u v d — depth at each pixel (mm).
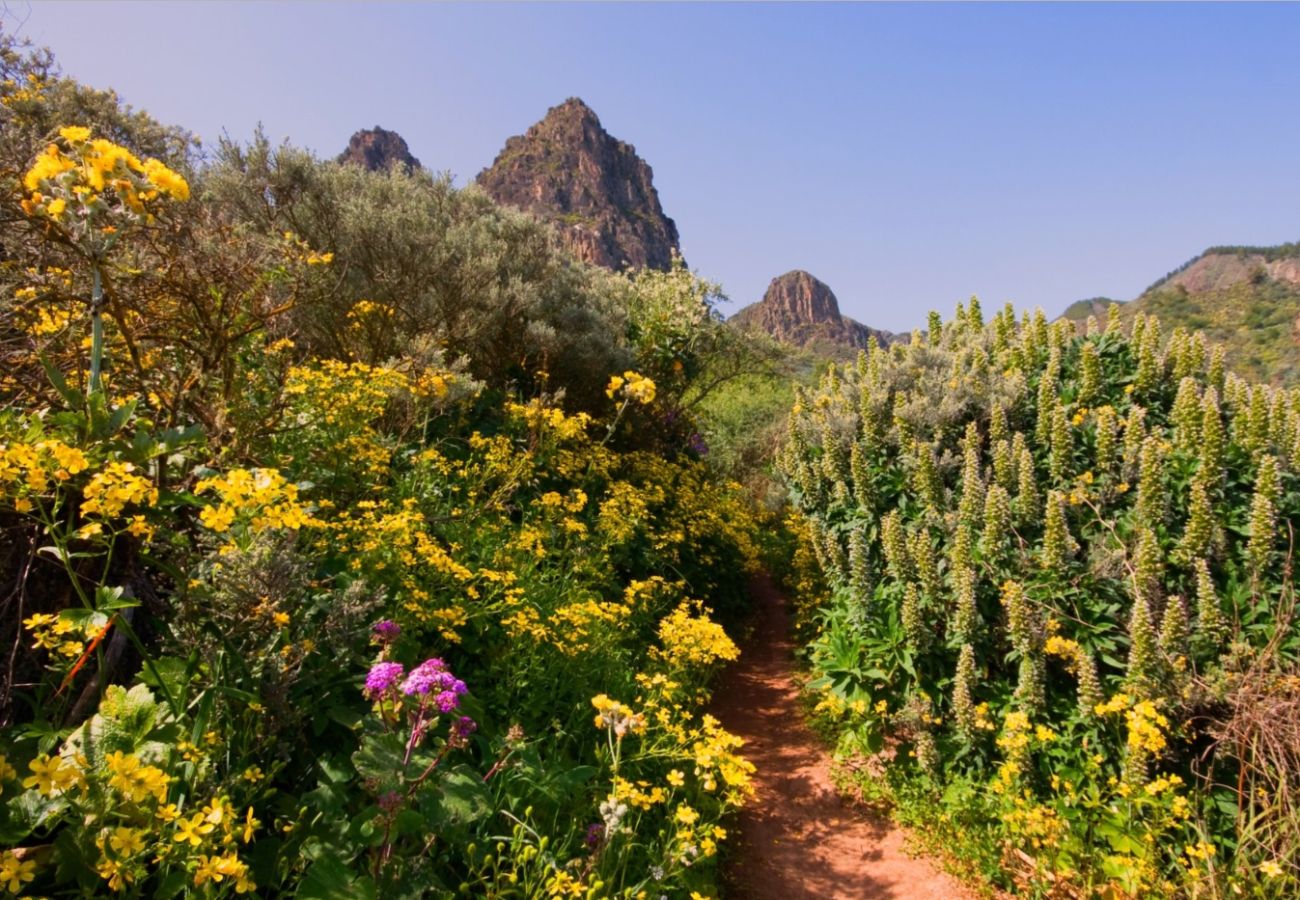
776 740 5738
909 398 6539
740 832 4504
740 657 7684
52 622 2352
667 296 13383
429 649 3764
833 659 5598
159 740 2168
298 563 2697
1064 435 5379
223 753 2459
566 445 7918
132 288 3553
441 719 3322
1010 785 4203
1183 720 4094
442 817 2518
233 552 2572
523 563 5062
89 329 3553
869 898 3961
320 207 7930
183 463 3102
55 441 2303
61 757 1940
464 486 5809
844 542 6172
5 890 1731
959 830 4348
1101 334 6637
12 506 2275
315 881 2193
